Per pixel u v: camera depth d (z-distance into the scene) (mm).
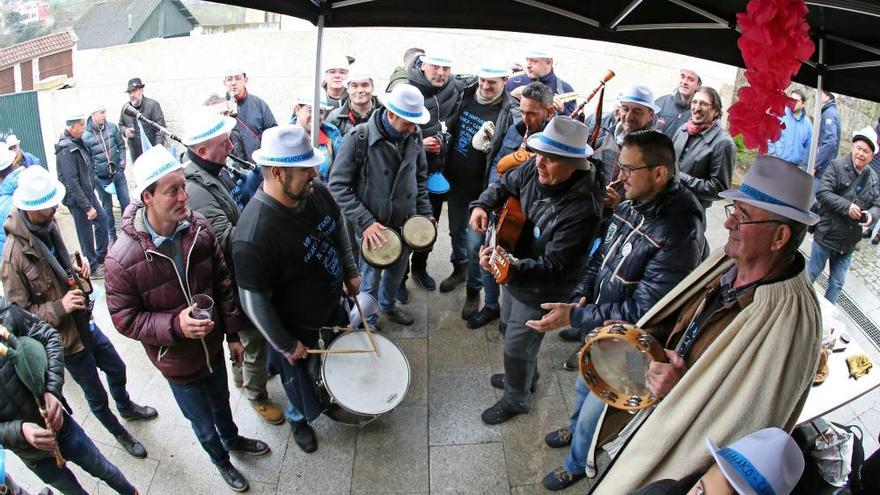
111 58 7965
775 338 1720
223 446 3100
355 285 3230
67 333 2963
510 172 3105
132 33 14148
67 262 3045
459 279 4539
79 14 14906
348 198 3586
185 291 2693
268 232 2639
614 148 3678
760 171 1736
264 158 2549
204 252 2748
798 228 1729
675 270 2359
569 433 3248
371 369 3104
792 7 1530
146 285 2623
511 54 7145
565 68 7055
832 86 3053
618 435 2383
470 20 3135
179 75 7793
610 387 2195
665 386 1977
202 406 2898
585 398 2934
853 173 4344
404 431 3373
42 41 14703
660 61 6789
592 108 6895
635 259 2457
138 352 4012
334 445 3295
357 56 7414
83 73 8102
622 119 3797
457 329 4133
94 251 5586
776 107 1591
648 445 1904
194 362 2797
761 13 1557
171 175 2488
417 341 4020
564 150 2635
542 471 3143
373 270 3941
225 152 3080
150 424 3473
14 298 2906
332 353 3080
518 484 3080
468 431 3371
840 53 2920
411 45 7316
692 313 2100
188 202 2943
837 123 5250
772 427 1566
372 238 3539
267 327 2768
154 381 3773
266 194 2676
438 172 4164
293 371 3010
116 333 4211
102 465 2822
